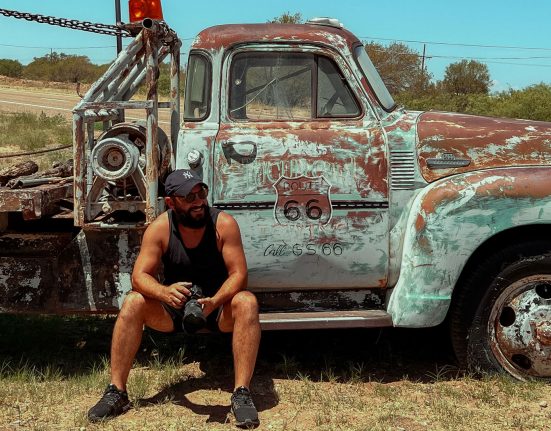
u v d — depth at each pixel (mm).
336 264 4453
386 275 4504
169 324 4012
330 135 4426
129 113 19500
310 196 4398
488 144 4473
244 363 3896
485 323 4418
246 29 4531
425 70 35469
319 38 4504
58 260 4461
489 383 4363
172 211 4031
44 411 4020
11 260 4465
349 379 4570
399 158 4438
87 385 4348
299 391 4340
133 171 4180
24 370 4559
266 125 4465
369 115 4492
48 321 5723
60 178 5035
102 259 4457
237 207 4383
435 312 4312
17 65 62844
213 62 4469
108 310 4492
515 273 4363
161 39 4609
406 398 4242
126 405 3990
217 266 4035
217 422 3865
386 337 5367
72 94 38844
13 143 17031
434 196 4320
